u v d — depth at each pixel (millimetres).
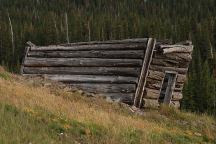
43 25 117000
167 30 114562
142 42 19906
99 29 116062
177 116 18641
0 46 97875
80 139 11305
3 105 12086
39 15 143250
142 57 19750
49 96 16234
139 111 18672
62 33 110062
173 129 15961
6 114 11273
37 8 162125
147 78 20016
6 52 96688
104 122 13289
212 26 108562
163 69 20641
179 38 109875
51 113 12875
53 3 168125
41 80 21719
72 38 111500
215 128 18016
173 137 14070
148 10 160750
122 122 13969
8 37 99125
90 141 11273
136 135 12703
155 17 144000
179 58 21359
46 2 169375
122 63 20344
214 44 105250
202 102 54906
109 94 20469
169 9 160000
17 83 18359
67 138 11023
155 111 19125
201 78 58031
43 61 24266
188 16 146000
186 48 21562
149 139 12586
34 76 24172
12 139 9523
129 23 124562
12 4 165625
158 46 20094
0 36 98938
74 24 121562
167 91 21750
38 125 11148
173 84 21625
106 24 120750
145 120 16609
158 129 14625
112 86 20438
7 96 13852
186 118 18516
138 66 19781
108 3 170000
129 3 169250
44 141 9977
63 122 12258
